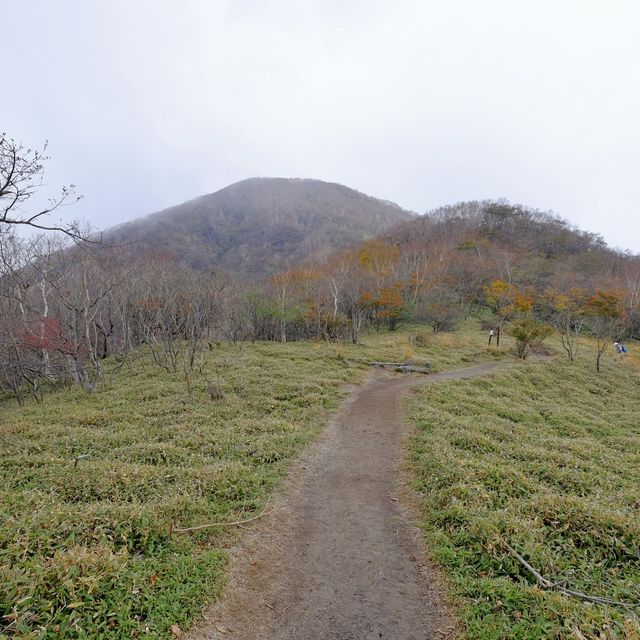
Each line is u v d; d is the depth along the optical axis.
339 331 45.19
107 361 33.78
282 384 22.27
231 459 12.62
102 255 32.69
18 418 18.59
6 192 8.76
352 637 6.23
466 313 60.34
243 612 6.69
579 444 15.23
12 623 5.47
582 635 5.74
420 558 8.14
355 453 13.95
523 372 29.02
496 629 6.07
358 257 72.44
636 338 53.16
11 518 8.03
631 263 81.25
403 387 24.31
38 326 28.48
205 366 27.38
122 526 8.15
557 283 62.97
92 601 6.04
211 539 8.38
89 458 12.74
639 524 8.63
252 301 45.47
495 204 126.88
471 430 15.57
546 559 7.53
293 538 8.91
